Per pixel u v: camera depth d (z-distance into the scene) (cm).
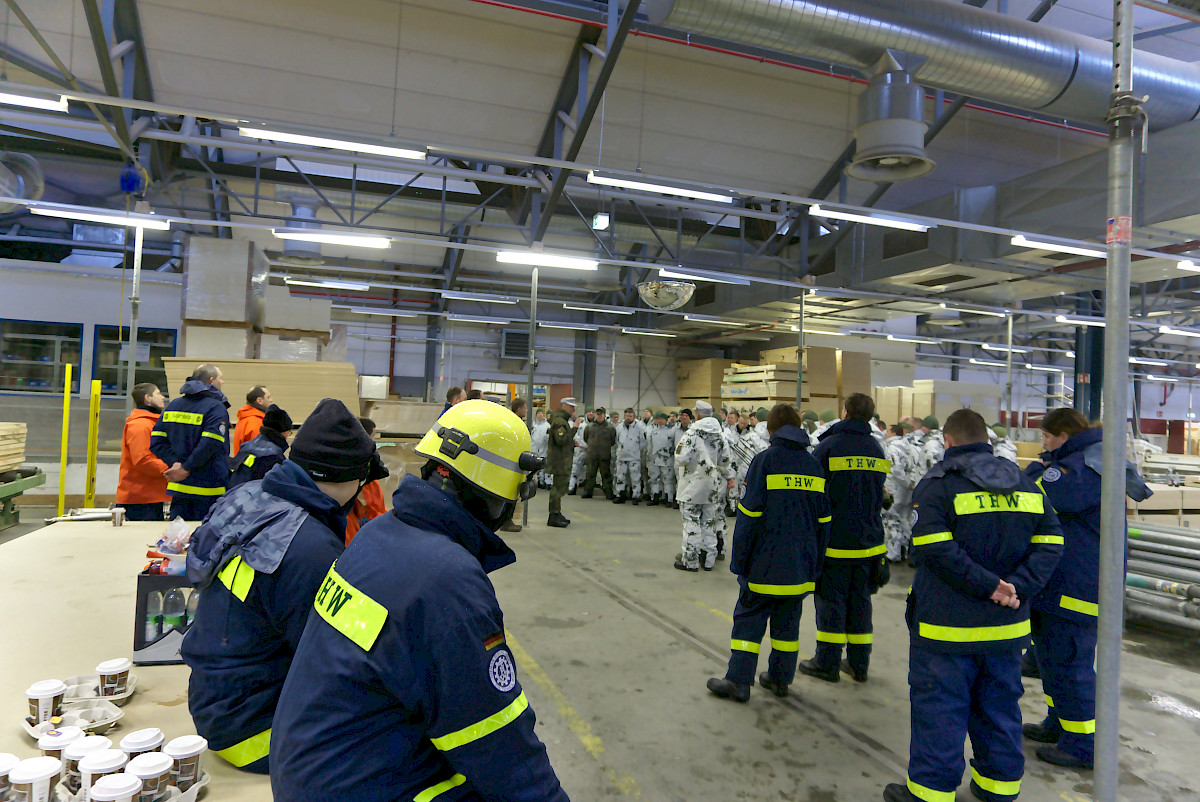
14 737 163
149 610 215
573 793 280
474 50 960
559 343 2112
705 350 2275
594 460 1192
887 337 1802
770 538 361
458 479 120
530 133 1112
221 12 891
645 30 920
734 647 375
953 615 251
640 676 404
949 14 647
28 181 1117
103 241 1427
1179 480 824
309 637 112
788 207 1310
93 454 644
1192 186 781
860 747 323
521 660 424
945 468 261
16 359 1115
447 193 1365
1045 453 386
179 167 1216
